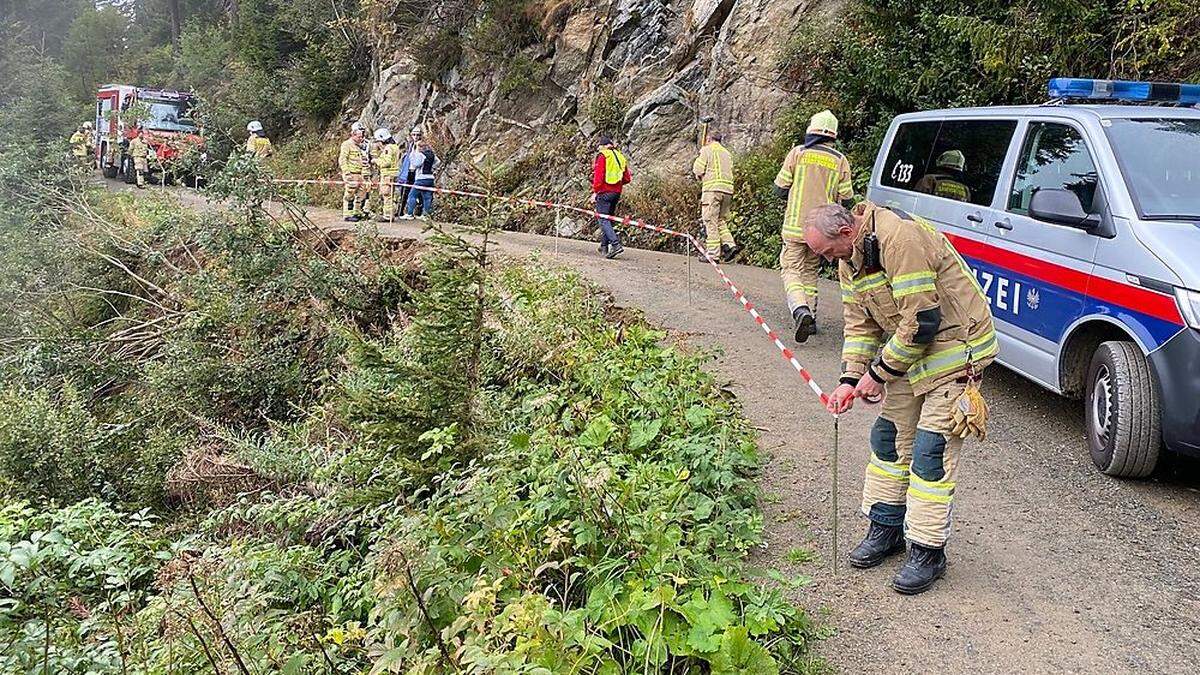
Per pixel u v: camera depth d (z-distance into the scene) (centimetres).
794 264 844
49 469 863
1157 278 500
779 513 512
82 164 1900
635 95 1797
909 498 423
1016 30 1152
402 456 587
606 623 367
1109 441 536
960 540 477
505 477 486
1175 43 1067
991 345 404
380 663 351
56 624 509
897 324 408
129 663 448
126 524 690
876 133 1326
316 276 1172
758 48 1592
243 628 446
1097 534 480
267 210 1338
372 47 2666
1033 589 428
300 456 779
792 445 609
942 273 397
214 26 4291
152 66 4591
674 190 1584
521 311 847
